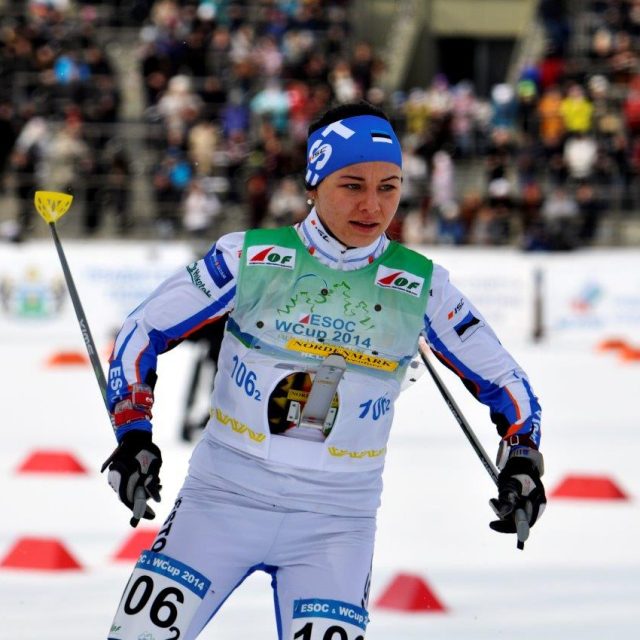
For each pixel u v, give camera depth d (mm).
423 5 93625
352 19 84438
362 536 11484
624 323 61750
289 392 11391
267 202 68312
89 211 70312
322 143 11430
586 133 72938
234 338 11594
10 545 23359
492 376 11844
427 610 19719
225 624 18609
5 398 42469
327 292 11422
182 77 72125
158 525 24969
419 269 11625
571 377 49812
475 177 74375
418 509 26797
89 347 12383
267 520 11320
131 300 60719
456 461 31953
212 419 11750
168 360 48531
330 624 10883
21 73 73812
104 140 72188
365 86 74375
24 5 80562
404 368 11750
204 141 70125
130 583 11148
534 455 11578
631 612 19906
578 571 22328
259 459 11367
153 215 70875
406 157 70750
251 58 73938
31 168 70438
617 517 26609
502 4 95625
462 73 96000
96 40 78188
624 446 35094
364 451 11555
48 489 28328
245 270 11414
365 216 11234
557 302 61750
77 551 23109
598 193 72000
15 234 65125
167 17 74812
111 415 11492
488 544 24078
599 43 78375
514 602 20344
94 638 18109
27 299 60656
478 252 61906
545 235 67562
